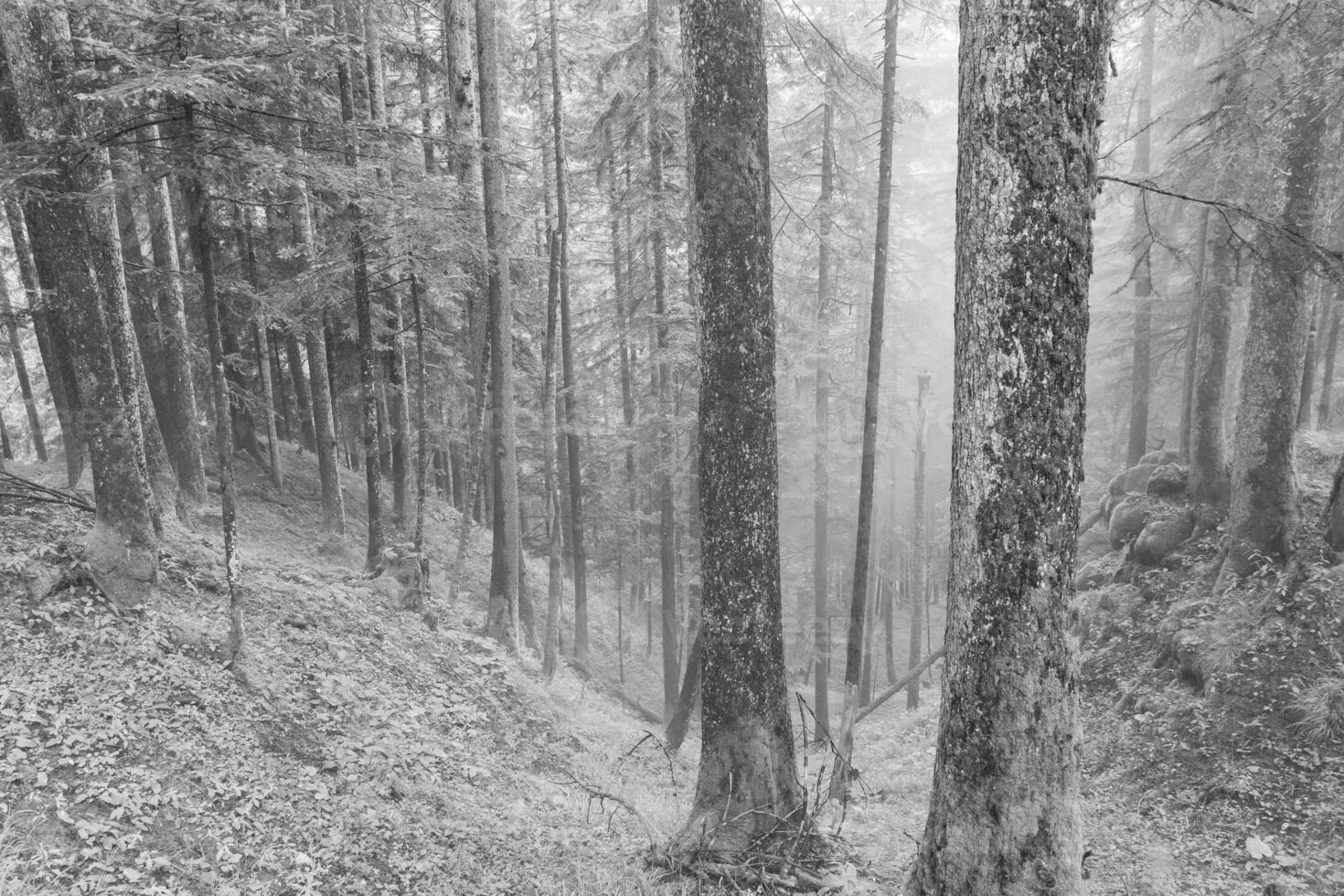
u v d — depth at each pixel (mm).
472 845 6758
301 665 8656
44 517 8500
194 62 6281
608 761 10789
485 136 12992
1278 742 8430
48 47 7379
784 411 18953
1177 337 21047
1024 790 4328
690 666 13078
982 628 4426
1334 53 8617
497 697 10992
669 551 16406
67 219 7270
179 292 13477
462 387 21594
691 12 6484
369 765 7488
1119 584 12828
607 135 15391
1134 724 9992
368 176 10039
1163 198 12680
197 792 5988
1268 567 10242
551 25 16203
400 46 17109
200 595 8789
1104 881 6984
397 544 16562
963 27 4457
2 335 18938
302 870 5723
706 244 6617
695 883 6301
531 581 22422
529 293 21828
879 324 10297
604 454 20516
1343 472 9977
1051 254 4176
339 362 21078
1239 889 6820
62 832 5086
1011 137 4168
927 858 4715
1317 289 10586
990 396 4340
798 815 6867
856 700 9953
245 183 7945
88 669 6617
